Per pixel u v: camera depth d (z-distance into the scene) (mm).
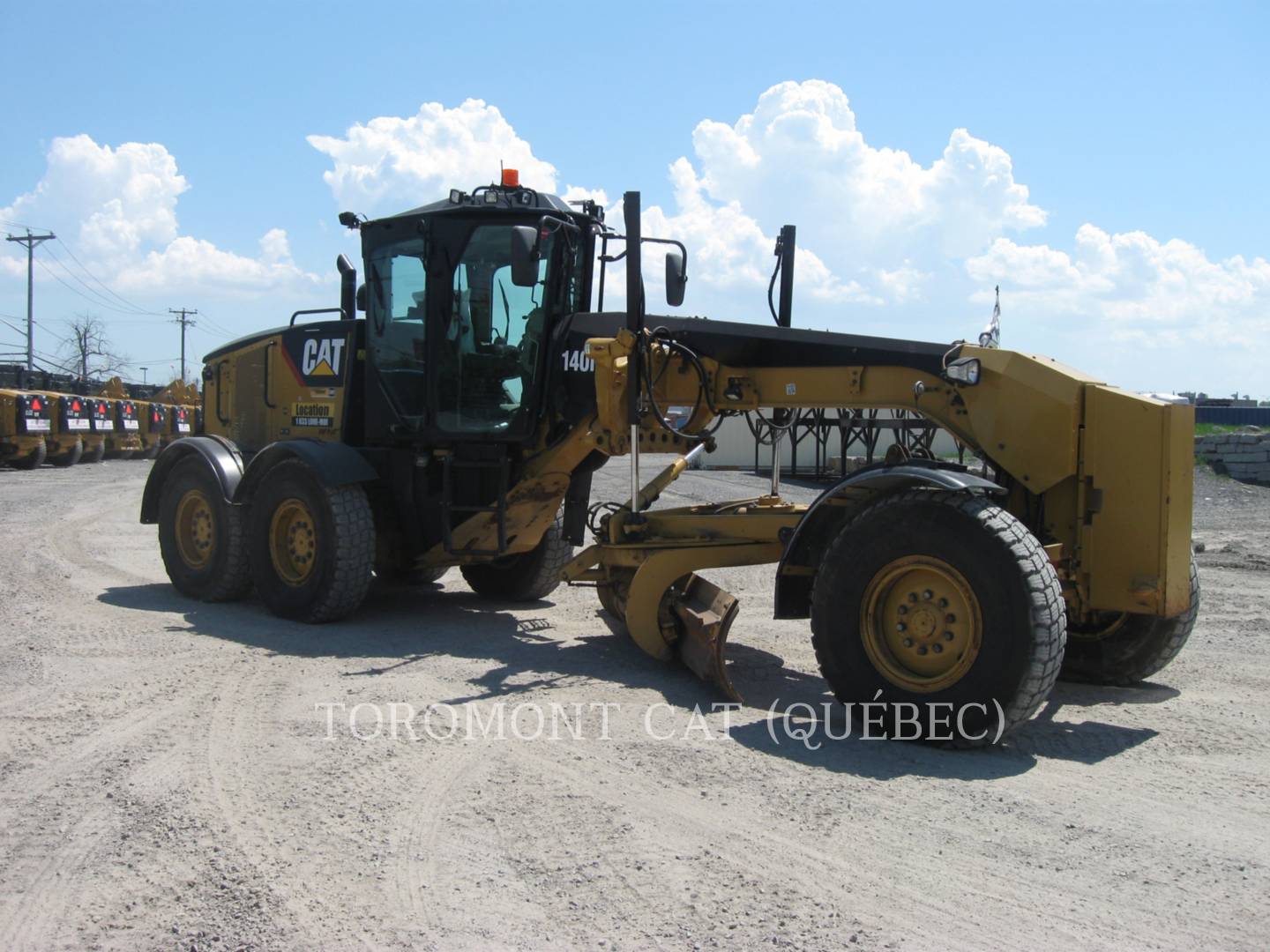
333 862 3609
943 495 4926
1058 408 5223
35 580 9516
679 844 3775
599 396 6773
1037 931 3170
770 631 7777
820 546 5609
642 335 6484
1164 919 3242
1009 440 5379
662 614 6422
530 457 7680
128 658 6527
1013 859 3662
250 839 3791
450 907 3297
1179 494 5078
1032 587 4641
